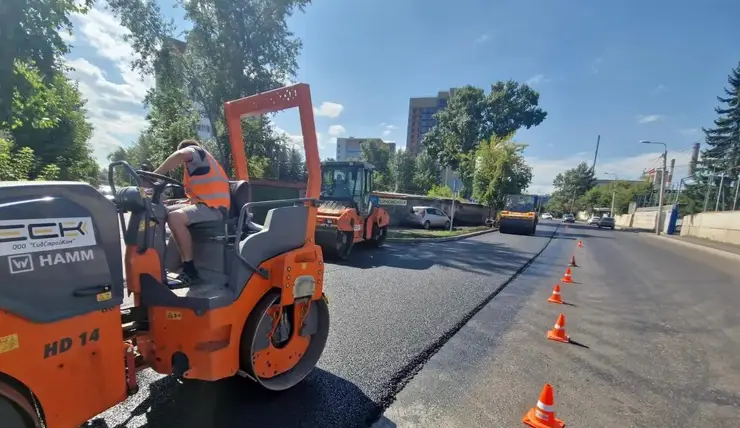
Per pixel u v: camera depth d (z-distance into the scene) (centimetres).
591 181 8881
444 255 1202
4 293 164
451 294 698
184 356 261
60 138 2248
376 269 897
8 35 494
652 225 4509
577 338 516
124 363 220
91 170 2605
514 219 2325
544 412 299
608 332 550
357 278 785
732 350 498
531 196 2425
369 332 482
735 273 1197
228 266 296
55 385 185
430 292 703
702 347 505
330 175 1220
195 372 261
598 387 379
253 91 2044
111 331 210
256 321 288
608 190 7519
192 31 1953
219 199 325
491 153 3131
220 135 2066
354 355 412
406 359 410
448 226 2486
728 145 4934
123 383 218
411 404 325
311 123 352
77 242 193
